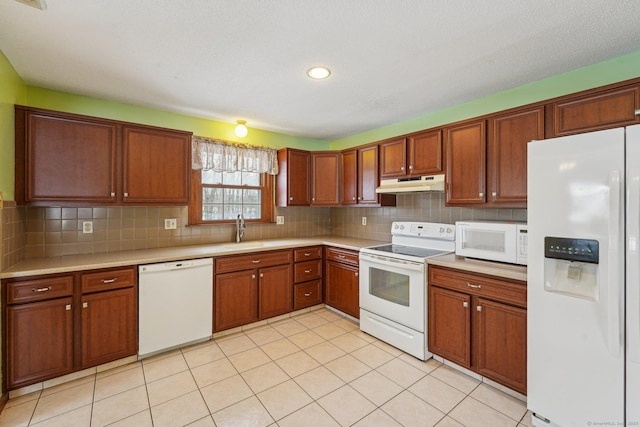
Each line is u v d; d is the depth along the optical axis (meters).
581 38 1.74
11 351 1.89
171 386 2.05
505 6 1.46
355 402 1.89
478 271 2.08
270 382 2.10
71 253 2.54
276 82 2.36
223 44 1.81
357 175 3.52
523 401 1.90
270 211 3.87
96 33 1.69
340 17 1.55
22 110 2.12
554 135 1.99
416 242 3.06
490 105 2.62
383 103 2.82
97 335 2.19
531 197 1.67
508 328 1.93
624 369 1.38
